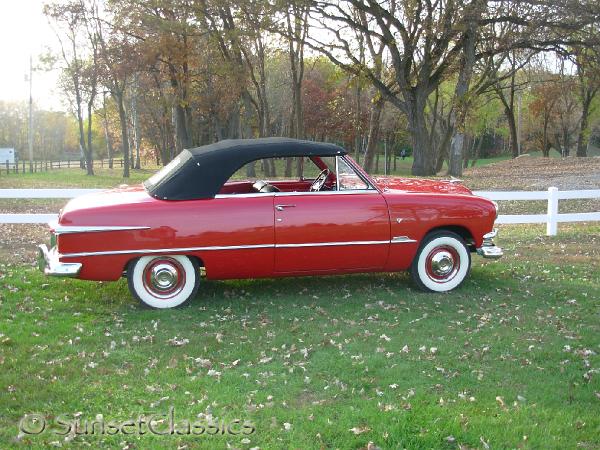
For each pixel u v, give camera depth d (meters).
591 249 10.36
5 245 10.02
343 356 5.42
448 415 4.29
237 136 51.16
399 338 5.88
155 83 44.16
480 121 50.22
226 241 6.70
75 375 4.96
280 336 5.94
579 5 22.16
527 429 4.10
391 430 4.05
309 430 4.09
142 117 59.25
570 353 5.51
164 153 54.62
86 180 35.16
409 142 66.19
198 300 7.13
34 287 7.44
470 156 78.38
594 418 4.28
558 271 8.66
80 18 38.78
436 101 39.41
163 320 6.41
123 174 44.78
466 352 5.54
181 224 6.60
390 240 7.13
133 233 6.54
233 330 6.14
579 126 55.53
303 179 7.75
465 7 23.52
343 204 6.97
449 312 6.74
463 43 26.28
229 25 28.50
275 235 6.79
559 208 17.66
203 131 54.28
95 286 7.60
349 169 7.11
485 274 8.41
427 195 7.31
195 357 5.41
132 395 4.63
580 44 24.17
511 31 25.03
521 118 59.66
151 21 27.72
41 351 5.45
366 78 27.84
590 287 7.77
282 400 4.55
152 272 6.75
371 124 33.59
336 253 7.02
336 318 6.52
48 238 10.79
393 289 7.66
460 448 3.88
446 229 7.55
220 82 38.00
